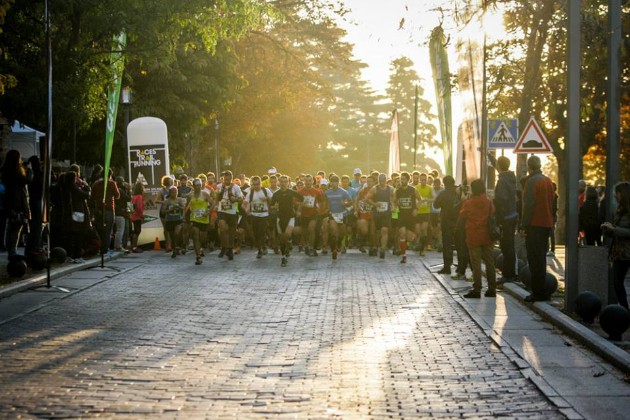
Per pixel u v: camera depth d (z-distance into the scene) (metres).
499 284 18.12
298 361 10.55
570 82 13.87
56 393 8.80
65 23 26.09
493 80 22.09
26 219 18.55
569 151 13.88
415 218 24.64
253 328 13.05
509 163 18.05
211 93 42.59
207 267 22.77
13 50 24.69
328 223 26.69
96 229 24.58
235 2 27.44
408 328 13.12
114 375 9.68
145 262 24.08
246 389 9.05
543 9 18.27
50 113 17.80
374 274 21.14
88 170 48.19
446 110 23.72
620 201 13.13
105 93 28.19
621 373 9.84
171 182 27.05
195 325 13.27
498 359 10.74
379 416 8.00
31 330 12.67
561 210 38.84
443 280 19.56
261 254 25.45
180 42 30.20
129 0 25.09
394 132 37.78
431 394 8.88
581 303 12.78
